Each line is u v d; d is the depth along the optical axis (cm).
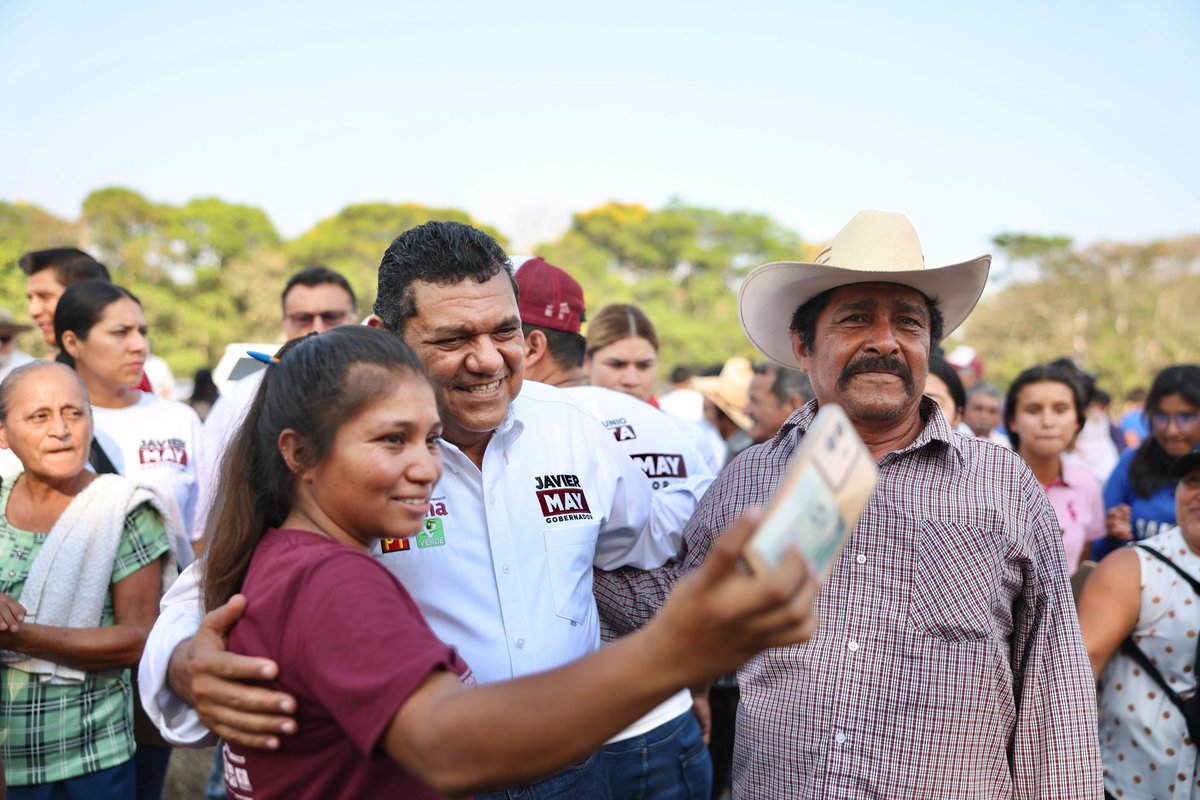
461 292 199
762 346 283
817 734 223
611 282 7300
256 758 146
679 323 6888
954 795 216
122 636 290
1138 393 1299
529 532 219
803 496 99
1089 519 465
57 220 5512
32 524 298
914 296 239
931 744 216
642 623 257
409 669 122
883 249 237
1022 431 466
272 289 5806
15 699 284
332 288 494
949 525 224
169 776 495
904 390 235
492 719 110
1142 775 292
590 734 107
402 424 149
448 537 210
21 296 2139
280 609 139
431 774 116
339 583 135
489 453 220
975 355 736
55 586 288
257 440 166
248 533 163
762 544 93
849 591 226
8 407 290
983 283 249
